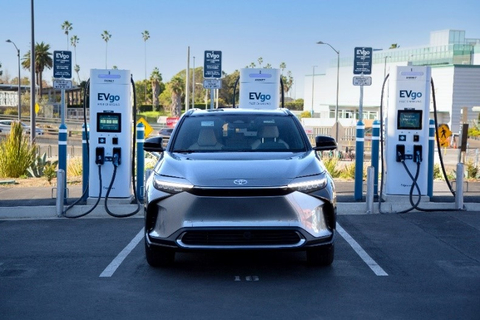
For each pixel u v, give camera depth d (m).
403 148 11.65
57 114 68.94
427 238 9.20
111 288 6.62
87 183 12.00
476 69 63.50
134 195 12.05
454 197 12.08
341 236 9.33
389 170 11.85
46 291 6.52
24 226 10.35
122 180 11.59
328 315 5.69
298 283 6.77
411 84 11.59
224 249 6.50
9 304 6.07
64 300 6.20
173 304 6.05
